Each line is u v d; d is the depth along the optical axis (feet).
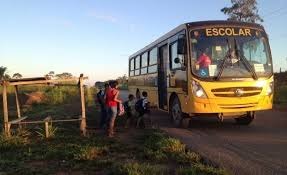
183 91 50.26
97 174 30.12
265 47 49.90
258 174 28.45
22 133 45.44
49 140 43.70
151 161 33.04
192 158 32.81
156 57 65.36
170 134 46.24
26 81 46.14
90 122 59.26
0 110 83.30
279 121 57.57
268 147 37.88
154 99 66.80
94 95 133.39
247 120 52.90
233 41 48.83
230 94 47.55
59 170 31.53
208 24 49.52
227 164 31.09
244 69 48.24
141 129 51.47
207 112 47.73
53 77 46.37
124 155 35.55
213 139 42.68
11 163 33.96
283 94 97.76
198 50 48.44
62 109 83.71
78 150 36.58
